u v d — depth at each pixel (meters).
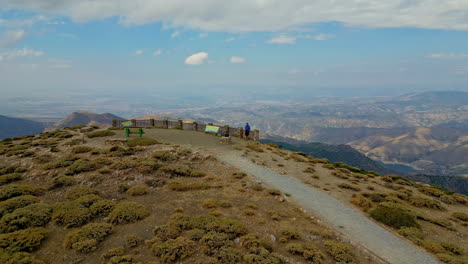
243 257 9.77
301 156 32.00
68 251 9.92
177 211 13.54
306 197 17.23
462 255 12.04
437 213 17.55
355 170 31.14
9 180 16.77
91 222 12.20
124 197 15.15
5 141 32.00
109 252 9.66
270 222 12.90
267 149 31.95
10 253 9.26
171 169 19.56
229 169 21.50
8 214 11.77
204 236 10.80
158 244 10.22
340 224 13.82
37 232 10.74
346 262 10.06
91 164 19.42
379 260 10.72
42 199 14.38
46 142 27.80
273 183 19.36
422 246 12.42
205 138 34.00
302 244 11.12
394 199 18.42
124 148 24.39
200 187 16.95
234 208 14.22
